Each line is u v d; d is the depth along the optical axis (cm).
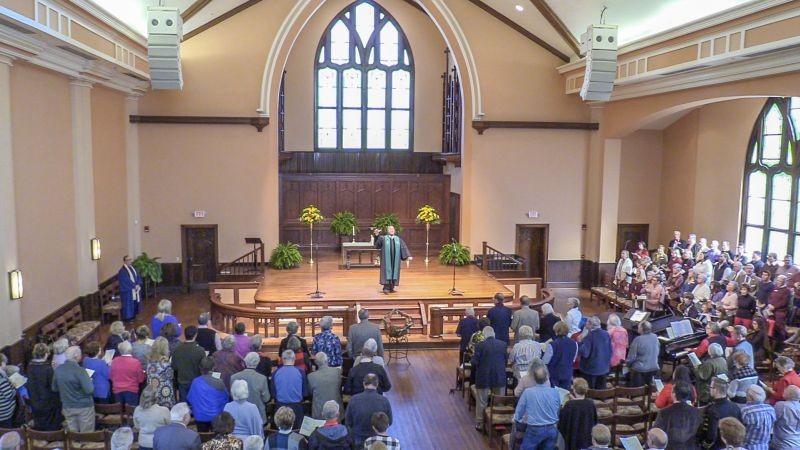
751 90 1302
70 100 1361
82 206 1395
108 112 1627
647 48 1491
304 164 2388
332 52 2383
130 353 813
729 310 1295
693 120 1920
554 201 2008
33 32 991
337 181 2266
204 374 741
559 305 1789
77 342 1186
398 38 2391
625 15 1466
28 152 1162
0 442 540
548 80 1956
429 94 2406
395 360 1293
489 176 1980
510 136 1973
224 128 1878
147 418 646
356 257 2086
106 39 1294
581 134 1997
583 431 701
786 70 1168
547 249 2019
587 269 2025
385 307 1485
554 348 890
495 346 922
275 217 1922
